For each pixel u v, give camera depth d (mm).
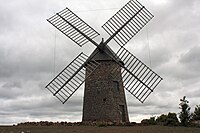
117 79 24641
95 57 24609
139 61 24453
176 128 20922
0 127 21000
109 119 23344
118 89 24688
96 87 24219
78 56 24875
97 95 24016
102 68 24422
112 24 25312
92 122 23016
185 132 17906
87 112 24031
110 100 23797
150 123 24844
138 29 26078
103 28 24875
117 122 23047
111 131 17797
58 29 25141
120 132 17281
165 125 24594
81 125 22609
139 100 22922
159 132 17578
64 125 22859
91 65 24297
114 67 24422
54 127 20859
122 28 25500
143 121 25234
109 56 24625
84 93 24797
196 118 31688
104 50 24797
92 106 23922
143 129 19422
